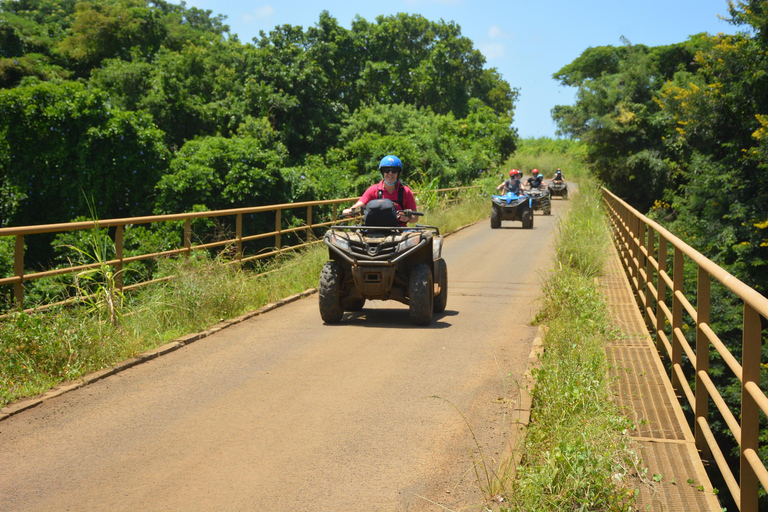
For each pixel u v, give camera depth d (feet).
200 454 14.76
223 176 81.71
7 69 112.57
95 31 137.08
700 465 13.75
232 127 116.67
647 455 14.35
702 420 15.26
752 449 10.73
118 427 16.46
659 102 102.83
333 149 119.44
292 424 16.53
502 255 52.44
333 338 25.71
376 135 122.62
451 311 31.22
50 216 81.46
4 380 19.04
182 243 71.46
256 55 126.21
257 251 81.82
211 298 28.68
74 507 12.38
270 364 22.03
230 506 12.37
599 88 110.93
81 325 21.81
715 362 52.01
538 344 23.63
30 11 197.77
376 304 33.65
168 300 27.43
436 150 136.77
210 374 20.93
